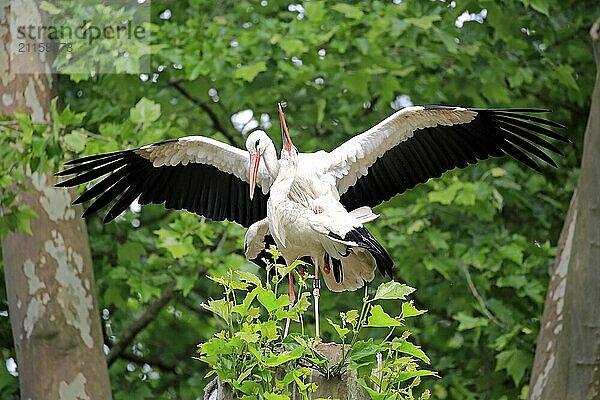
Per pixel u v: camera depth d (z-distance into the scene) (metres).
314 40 12.65
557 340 9.27
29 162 10.27
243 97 13.17
